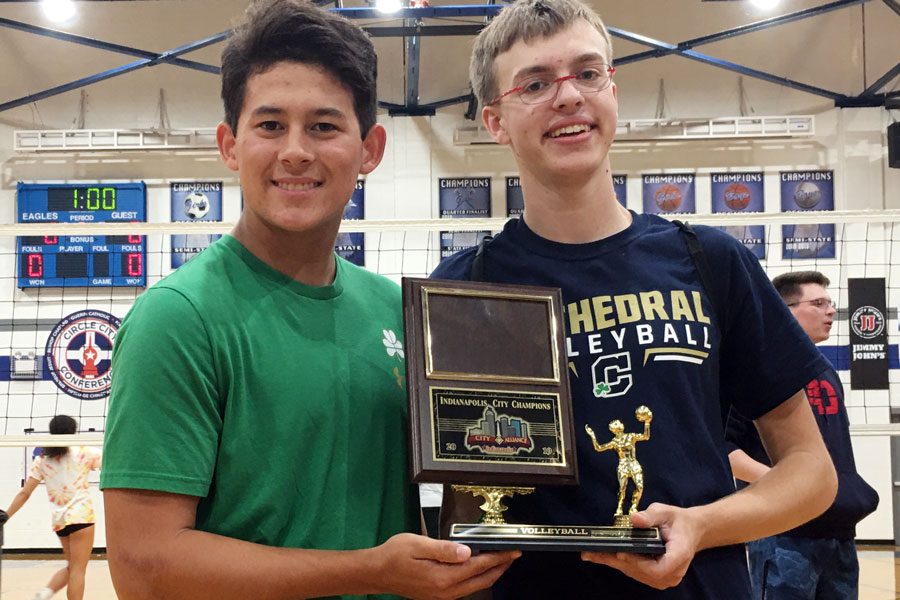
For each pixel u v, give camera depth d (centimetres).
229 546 129
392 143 948
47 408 916
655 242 175
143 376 131
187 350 133
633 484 158
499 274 178
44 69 938
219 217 947
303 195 143
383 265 913
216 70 888
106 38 931
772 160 938
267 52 143
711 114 945
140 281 927
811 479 163
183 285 140
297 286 151
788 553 304
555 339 155
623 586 156
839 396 318
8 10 924
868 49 925
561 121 166
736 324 172
